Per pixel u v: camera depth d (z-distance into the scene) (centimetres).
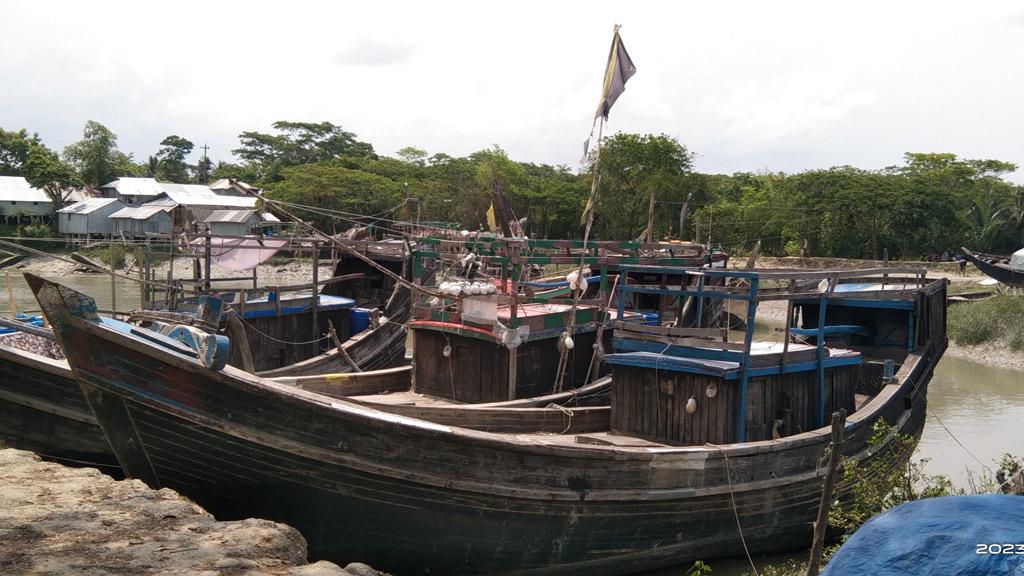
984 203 6359
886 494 1104
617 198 5659
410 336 3066
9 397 1076
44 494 787
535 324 1402
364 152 9362
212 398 888
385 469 940
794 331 1295
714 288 1392
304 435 915
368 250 2455
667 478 1075
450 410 1197
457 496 977
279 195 6081
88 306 864
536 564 1058
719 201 6112
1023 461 1204
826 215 5284
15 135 8506
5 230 6906
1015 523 488
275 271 4609
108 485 826
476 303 1365
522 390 1402
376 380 1498
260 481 928
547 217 6031
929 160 6806
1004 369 2847
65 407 1091
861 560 491
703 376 1188
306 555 705
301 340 1941
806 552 1253
